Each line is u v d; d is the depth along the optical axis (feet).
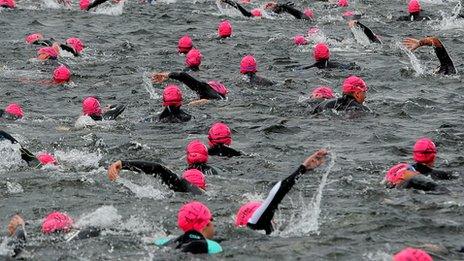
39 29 334.65
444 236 114.01
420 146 145.07
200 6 404.36
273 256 105.19
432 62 265.34
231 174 150.00
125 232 115.14
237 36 323.16
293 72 256.11
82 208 128.06
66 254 105.70
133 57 282.77
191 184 136.05
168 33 330.95
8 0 382.22
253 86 234.17
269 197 114.42
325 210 125.70
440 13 379.35
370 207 126.93
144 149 169.58
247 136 182.50
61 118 203.51
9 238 109.19
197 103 212.23
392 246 109.40
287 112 203.51
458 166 154.30
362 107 202.18
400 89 229.45
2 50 288.71
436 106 209.46
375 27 343.05
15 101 222.69
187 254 104.78
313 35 314.35
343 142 176.04
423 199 130.72
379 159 161.48
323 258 104.78
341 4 409.49
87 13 377.30
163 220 121.08
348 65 259.60
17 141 160.45
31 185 140.77
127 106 215.72
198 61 259.19
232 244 109.50
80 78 250.78
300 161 160.56
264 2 433.07
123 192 136.05
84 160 160.66
